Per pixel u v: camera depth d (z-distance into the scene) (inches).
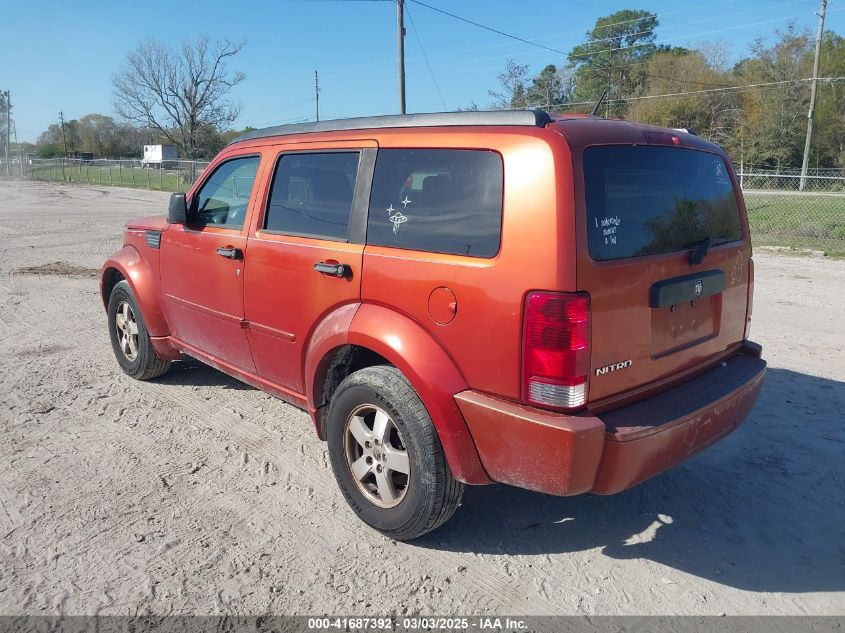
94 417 194.2
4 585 120.0
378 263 130.7
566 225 107.2
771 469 164.2
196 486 155.8
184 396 211.5
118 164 2263.8
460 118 126.5
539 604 117.5
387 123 138.9
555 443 107.3
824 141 1804.9
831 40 2082.9
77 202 1082.7
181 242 188.7
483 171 117.5
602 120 123.0
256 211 163.2
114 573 123.8
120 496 150.6
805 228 613.3
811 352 253.8
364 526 140.3
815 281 393.1
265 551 131.3
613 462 110.5
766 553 132.2
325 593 119.6
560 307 106.2
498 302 112.0
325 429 150.8
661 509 148.0
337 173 144.6
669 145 130.0
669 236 126.0
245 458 169.8
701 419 123.2
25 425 187.8
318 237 145.8
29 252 513.3
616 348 114.3
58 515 142.4
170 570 125.0
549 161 109.2
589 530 140.2
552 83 1979.6
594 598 119.1
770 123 1814.7
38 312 318.3
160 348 209.9
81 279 403.9
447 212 122.0
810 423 189.8
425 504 125.0
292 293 151.1
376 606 116.5
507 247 111.7
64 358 247.9
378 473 133.5
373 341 127.8
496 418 113.4
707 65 2135.8
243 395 212.7
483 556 131.0
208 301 180.4
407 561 129.1
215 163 183.6
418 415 123.0
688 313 131.3
